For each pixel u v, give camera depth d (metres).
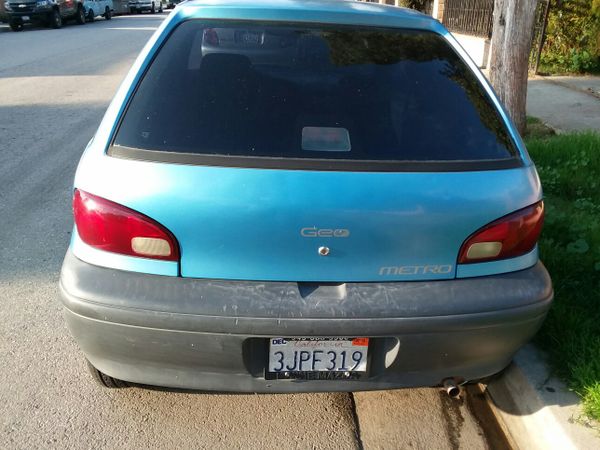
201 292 1.95
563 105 7.99
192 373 2.07
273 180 1.96
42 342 3.01
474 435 2.52
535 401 2.48
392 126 2.23
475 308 2.03
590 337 2.71
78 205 2.05
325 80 2.36
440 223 2.01
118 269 2.00
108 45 16.28
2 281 3.61
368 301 1.98
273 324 1.93
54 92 9.40
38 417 2.49
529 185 2.18
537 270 2.21
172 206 1.93
